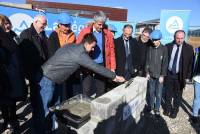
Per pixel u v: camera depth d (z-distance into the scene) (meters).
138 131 4.45
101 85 4.39
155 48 4.96
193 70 4.95
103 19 4.18
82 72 4.34
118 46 4.79
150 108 5.40
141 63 5.12
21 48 3.79
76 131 2.87
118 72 4.87
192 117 5.10
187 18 7.89
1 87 3.25
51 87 3.64
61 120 3.04
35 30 3.94
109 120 2.96
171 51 4.95
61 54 3.51
